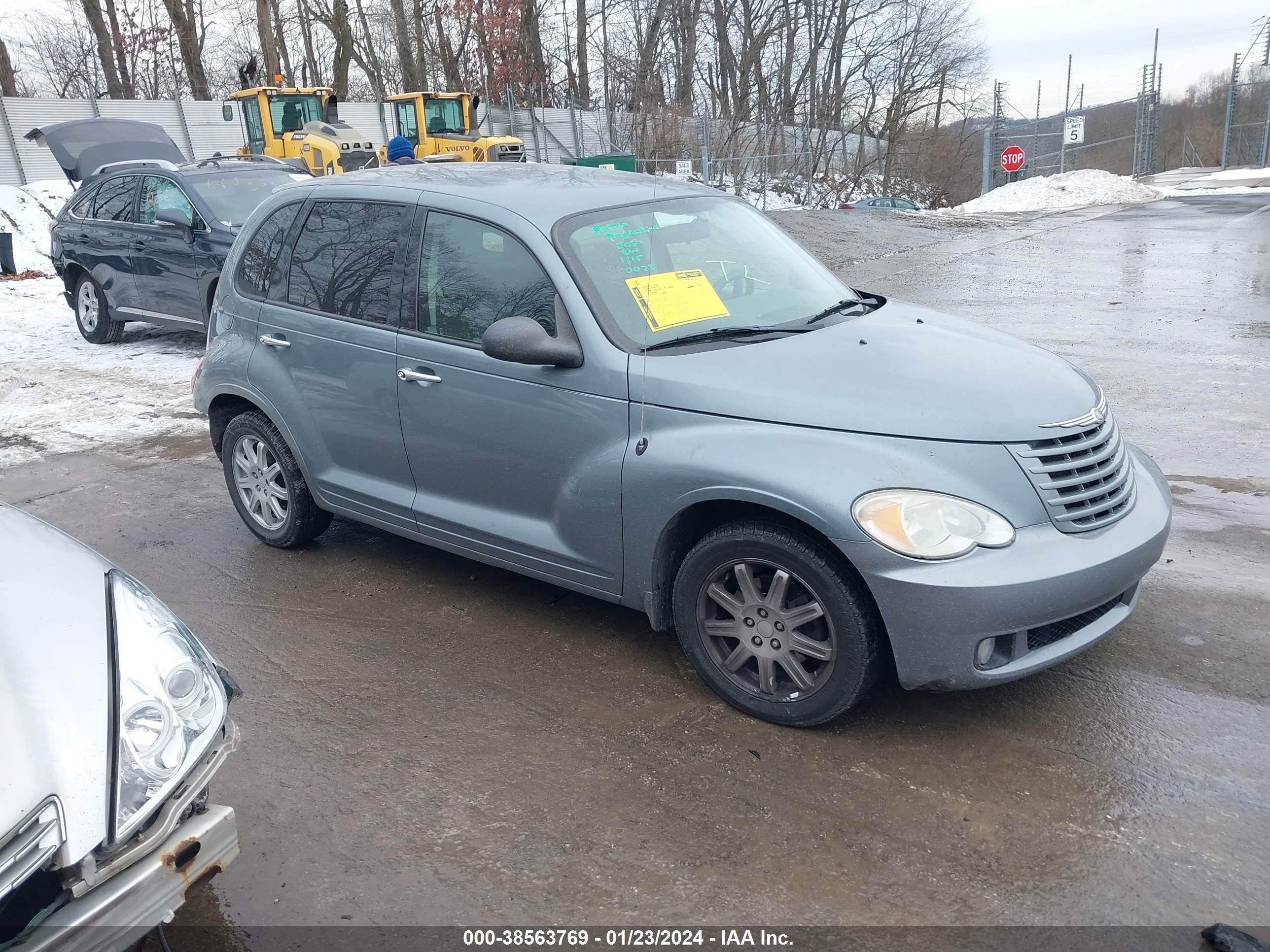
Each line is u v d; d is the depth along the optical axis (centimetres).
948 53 4456
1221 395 737
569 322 371
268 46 3472
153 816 211
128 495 623
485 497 410
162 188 1012
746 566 338
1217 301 1116
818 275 452
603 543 371
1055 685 366
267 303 483
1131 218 2147
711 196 466
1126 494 343
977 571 300
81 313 1112
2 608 231
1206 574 451
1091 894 265
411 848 292
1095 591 314
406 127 2391
